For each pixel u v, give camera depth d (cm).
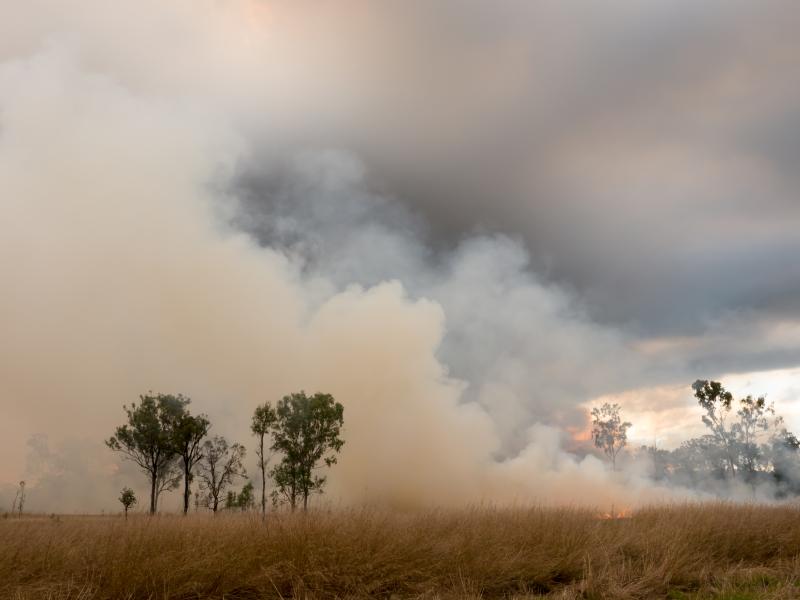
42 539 887
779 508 1680
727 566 1098
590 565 961
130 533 905
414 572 877
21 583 752
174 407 4725
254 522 1027
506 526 1166
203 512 1269
